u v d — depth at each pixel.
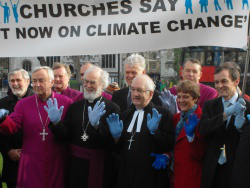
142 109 4.12
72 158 4.22
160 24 4.28
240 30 4.14
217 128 3.58
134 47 4.32
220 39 4.18
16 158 4.62
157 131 3.85
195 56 16.00
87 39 4.36
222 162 3.65
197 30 4.23
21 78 5.03
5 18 4.40
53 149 4.27
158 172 3.95
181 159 3.89
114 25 4.33
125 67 4.79
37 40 4.39
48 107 4.11
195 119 3.79
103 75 4.25
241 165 3.24
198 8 4.21
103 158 4.16
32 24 4.38
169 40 4.27
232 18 4.15
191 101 3.94
